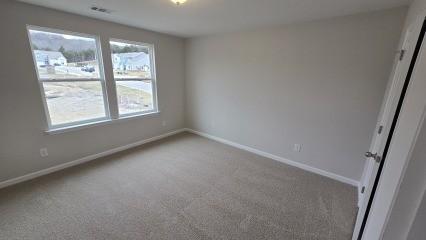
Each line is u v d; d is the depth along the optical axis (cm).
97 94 329
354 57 251
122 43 349
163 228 191
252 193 249
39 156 275
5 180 252
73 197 233
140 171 297
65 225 191
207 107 443
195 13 257
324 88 280
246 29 343
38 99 264
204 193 247
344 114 270
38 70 262
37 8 244
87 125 315
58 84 282
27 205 218
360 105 256
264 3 216
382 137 155
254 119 368
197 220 202
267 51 328
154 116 423
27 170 268
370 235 87
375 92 243
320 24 269
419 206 43
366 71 246
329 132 287
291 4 216
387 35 226
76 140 310
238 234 186
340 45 258
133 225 193
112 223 195
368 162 233
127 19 297
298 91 305
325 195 248
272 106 339
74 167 305
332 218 209
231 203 229
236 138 404
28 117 259
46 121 275
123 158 340
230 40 371
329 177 293
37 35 255
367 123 254
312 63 285
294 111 315
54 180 268
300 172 306
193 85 458
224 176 288
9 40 232
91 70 316
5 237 177
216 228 192
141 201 229
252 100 364
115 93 348
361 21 239
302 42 289
